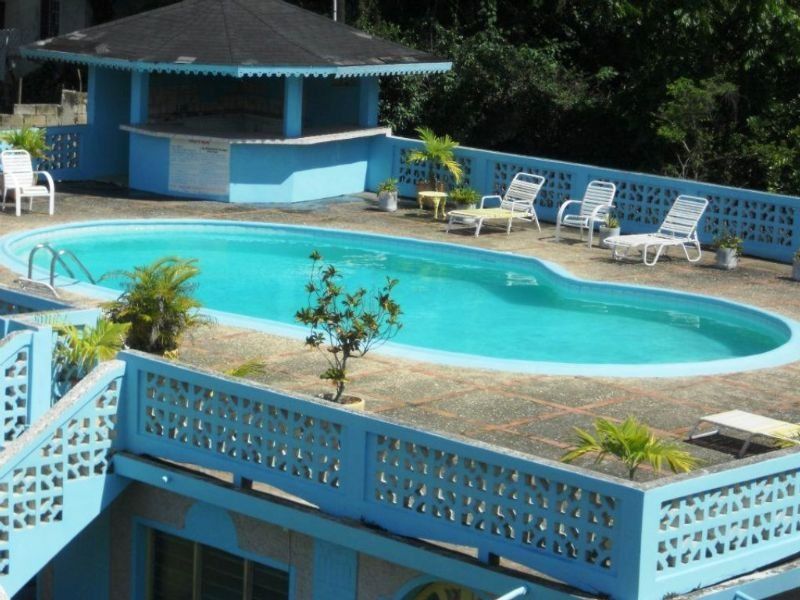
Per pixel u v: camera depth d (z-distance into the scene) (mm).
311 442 14500
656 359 22562
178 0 48188
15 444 15109
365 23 44500
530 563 12812
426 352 20484
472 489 13242
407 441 13617
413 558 13516
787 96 41688
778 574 13039
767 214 28922
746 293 25781
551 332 24188
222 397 15219
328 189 34719
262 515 14711
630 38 42562
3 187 30922
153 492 16172
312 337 17094
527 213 30859
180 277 18625
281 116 37656
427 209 33781
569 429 16984
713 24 40406
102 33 34906
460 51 42781
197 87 37500
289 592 15102
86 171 35688
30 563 15461
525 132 43406
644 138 40844
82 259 28312
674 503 12305
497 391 18594
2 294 18062
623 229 30859
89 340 16547
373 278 27938
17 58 47875
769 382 19672
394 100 42438
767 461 12922
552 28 46844
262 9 35500
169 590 16500
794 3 42094
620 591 12195
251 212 32406
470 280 28016
